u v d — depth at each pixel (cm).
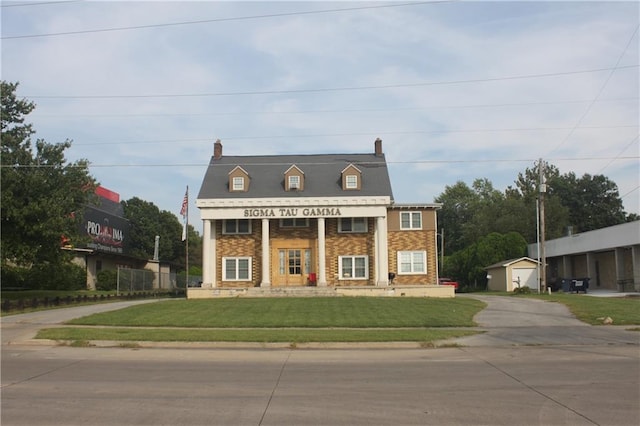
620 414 868
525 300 3394
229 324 2352
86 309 3098
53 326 2367
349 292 3875
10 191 3002
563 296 3653
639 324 2338
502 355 1600
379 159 4578
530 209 7394
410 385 1117
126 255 5919
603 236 4722
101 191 6788
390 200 4084
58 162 3300
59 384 1143
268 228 4066
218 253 4169
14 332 2156
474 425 809
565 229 7350
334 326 2295
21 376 1247
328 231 4184
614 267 4962
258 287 4003
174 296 5159
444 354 1636
